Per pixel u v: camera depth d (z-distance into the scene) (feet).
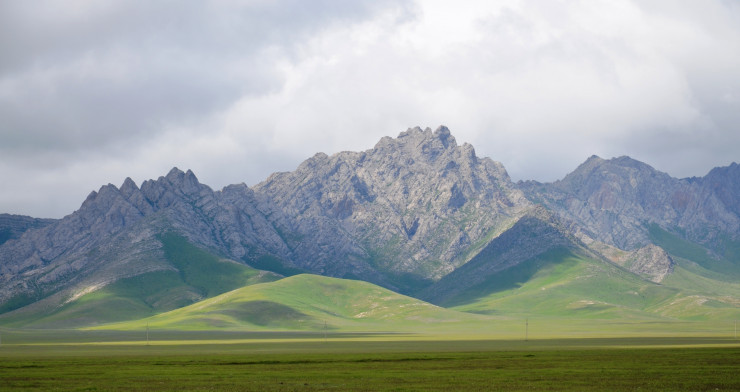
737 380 386.73
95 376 438.40
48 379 420.77
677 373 426.10
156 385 382.01
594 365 496.64
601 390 346.95
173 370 483.92
